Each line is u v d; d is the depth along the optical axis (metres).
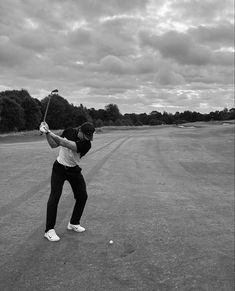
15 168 12.72
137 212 7.74
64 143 5.22
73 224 6.00
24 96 81.44
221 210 8.60
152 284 4.39
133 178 12.39
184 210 8.27
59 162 5.47
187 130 54.97
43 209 7.20
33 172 11.89
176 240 6.06
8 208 7.20
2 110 68.88
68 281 4.27
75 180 5.67
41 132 5.21
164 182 12.14
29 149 20.17
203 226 7.06
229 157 21.11
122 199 8.91
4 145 24.00
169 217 7.52
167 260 5.16
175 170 15.39
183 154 21.81
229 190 11.55
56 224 6.32
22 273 4.38
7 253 4.94
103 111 129.00
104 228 6.38
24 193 8.62
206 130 52.66
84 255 5.06
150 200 9.07
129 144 27.41
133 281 4.41
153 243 5.82
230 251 5.74
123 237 5.98
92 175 12.27
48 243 5.39
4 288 4.00
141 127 76.31
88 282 4.29
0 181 10.15
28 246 5.22
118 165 15.41
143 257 5.19
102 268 4.70
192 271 4.86
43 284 4.15
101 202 8.41
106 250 5.32
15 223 6.25
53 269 4.55
